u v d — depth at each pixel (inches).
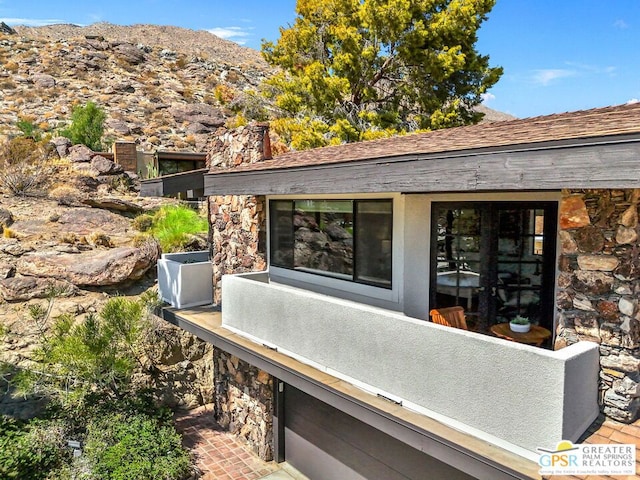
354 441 302.7
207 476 354.3
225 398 431.2
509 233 245.1
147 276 565.6
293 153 406.3
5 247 544.4
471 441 176.4
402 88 827.4
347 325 236.8
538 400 159.6
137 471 321.4
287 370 265.6
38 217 652.1
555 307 223.3
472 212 253.9
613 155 135.6
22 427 362.9
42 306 488.4
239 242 405.4
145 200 795.4
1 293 490.9
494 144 167.0
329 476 326.6
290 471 362.9
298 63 885.8
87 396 401.4
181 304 428.1
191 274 433.4
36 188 748.6
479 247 253.4
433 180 188.5
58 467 325.1
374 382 223.0
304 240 335.6
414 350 202.1
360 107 842.8
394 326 210.8
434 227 267.9
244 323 327.6
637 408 177.8
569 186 145.9
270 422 373.7
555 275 230.7
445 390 189.8
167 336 473.7
